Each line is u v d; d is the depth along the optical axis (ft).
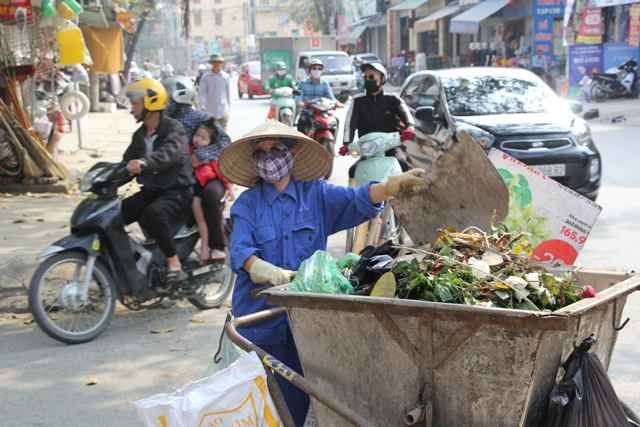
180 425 9.71
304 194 12.70
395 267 10.65
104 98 102.17
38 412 15.67
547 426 9.52
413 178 12.12
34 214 35.86
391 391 10.00
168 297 21.33
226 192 21.80
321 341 10.42
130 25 69.72
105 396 16.42
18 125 41.42
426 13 159.63
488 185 11.55
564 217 16.97
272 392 10.23
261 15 333.83
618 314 10.82
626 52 87.15
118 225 19.94
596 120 69.72
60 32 43.88
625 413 10.64
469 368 9.31
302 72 102.58
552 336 9.18
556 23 101.35
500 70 37.93
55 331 19.16
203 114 23.94
